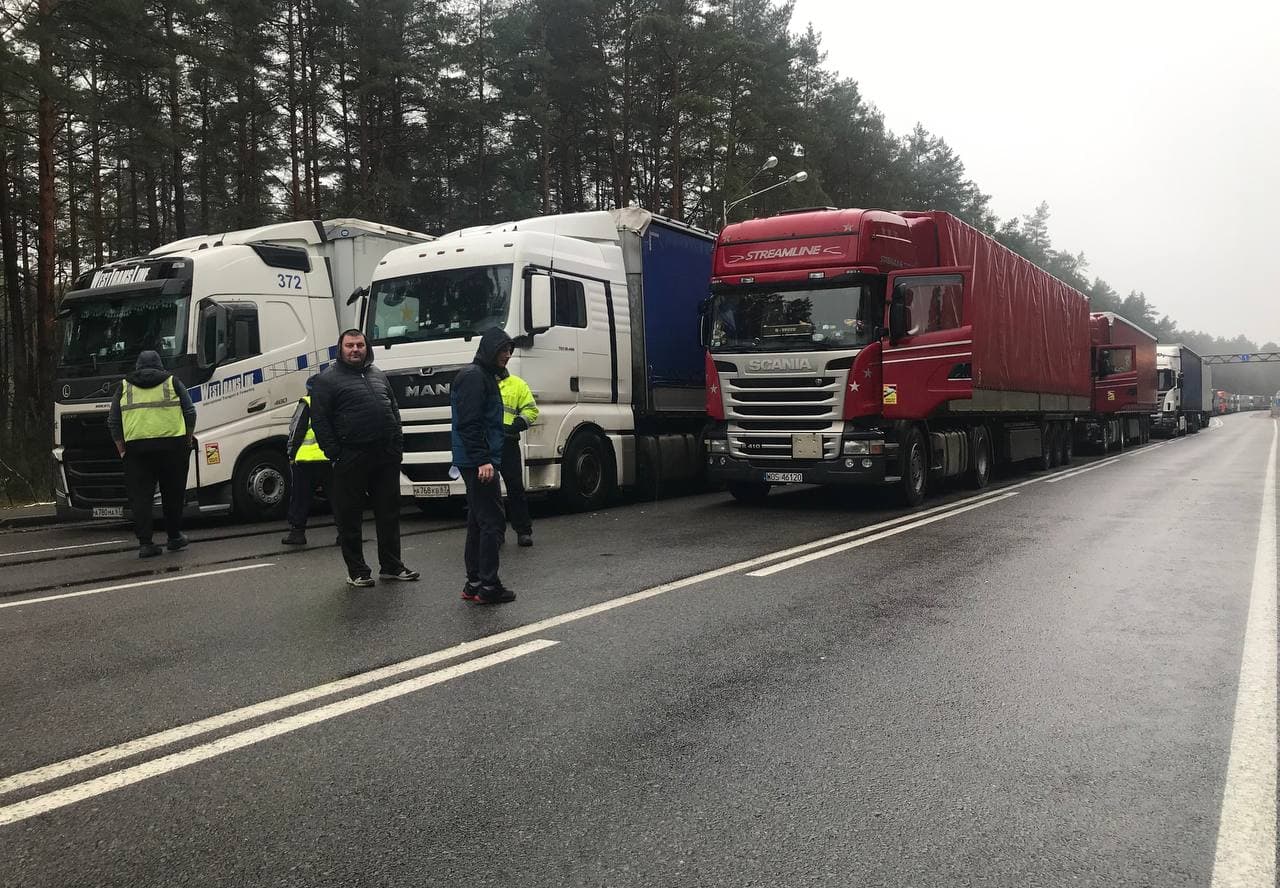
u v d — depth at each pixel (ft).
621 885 9.11
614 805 10.89
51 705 14.75
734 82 127.24
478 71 120.37
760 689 15.11
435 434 36.11
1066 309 66.28
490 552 21.50
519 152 128.16
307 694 15.06
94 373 38.01
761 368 38.86
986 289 46.88
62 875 9.46
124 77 75.51
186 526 39.29
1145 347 97.50
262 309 40.27
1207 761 12.08
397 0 107.04
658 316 44.32
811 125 144.77
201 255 38.55
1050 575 24.63
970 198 224.74
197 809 10.95
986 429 49.85
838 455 37.68
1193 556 27.53
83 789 11.54
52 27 63.62
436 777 11.75
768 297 39.17
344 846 10.00
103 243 103.24
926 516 37.04
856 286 37.73
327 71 104.58
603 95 121.08
